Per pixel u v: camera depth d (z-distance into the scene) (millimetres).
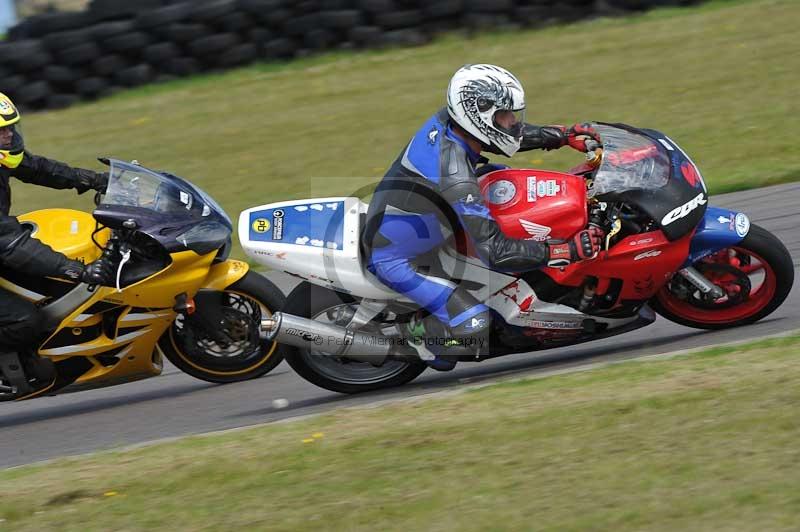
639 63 44781
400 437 15688
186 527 13477
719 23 49469
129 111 45750
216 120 43594
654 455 13805
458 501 13258
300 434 16641
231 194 35062
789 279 19484
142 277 19312
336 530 12891
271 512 13641
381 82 46000
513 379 18797
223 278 20203
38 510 14523
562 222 18359
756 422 14359
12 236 18234
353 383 19750
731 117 37125
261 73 49094
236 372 21250
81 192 20688
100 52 47594
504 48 48812
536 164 35281
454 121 17953
